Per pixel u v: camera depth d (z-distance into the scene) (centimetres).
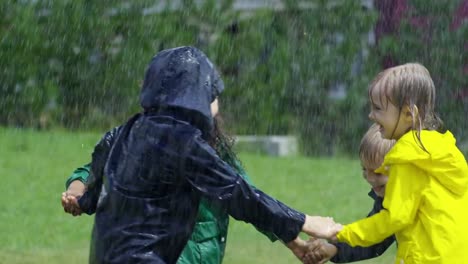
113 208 962
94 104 3094
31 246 1830
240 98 3027
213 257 1070
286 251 1814
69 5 3058
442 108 2883
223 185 948
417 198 977
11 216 2045
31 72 3112
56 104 3125
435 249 966
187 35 3019
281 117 3014
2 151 2717
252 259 1750
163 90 967
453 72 2883
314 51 2991
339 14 2977
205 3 3017
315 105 2992
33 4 3094
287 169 2584
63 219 2041
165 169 948
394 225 973
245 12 3066
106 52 3053
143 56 3023
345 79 2978
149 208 952
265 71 3017
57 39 3078
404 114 1000
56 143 2861
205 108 966
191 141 947
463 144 2852
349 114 2966
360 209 2142
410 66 1010
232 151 1088
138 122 976
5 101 3131
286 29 3012
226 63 3022
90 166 1055
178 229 959
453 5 2897
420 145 973
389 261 1736
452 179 977
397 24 2952
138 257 945
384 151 1063
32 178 2395
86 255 1780
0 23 3105
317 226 989
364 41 2970
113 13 3034
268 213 967
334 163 2714
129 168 960
